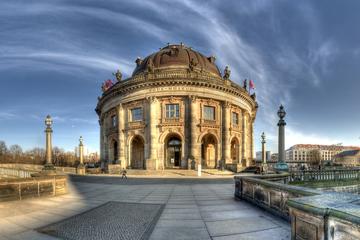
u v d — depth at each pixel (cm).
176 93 4306
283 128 1714
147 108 4372
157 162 4191
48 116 1844
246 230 685
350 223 326
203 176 3116
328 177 2217
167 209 973
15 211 945
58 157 10831
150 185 1941
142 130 4388
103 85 5894
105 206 1043
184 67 5000
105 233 665
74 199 1235
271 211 878
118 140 4644
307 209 389
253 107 5972
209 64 5553
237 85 4859
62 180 1413
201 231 677
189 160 4044
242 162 4875
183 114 4297
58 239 620
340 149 18488
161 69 4822
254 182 1027
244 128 5072
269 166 5059
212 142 4803
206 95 4372
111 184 2041
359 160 14912
